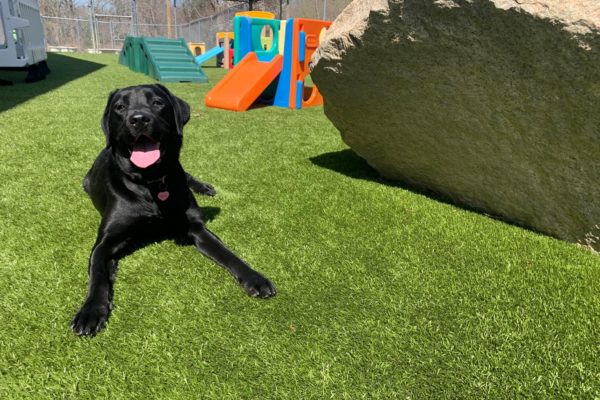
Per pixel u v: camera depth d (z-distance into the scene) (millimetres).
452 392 1682
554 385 1714
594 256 2797
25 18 10703
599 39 2072
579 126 2428
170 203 2674
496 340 1976
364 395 1656
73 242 2787
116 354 1820
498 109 2744
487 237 3041
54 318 2027
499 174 3129
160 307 2148
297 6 28469
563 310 2201
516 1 2264
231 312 2135
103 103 7828
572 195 2768
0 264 2477
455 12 2525
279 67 8758
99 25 38188
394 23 2855
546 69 2352
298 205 3572
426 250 2842
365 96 3508
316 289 2365
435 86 2975
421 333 2020
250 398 1629
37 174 4016
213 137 5883
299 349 1892
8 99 7902
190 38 35156
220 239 2908
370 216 3381
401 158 3855
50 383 1658
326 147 5535
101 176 2963
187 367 1768
